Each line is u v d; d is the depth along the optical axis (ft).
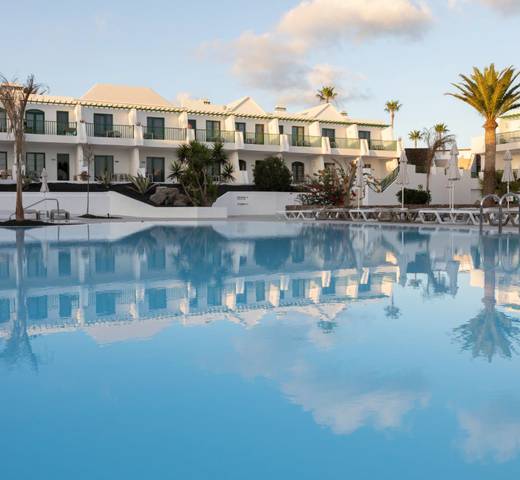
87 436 8.53
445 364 11.85
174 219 94.32
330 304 18.63
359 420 9.00
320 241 46.09
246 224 76.84
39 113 115.85
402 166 78.28
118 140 116.78
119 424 8.96
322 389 10.42
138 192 106.63
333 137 146.00
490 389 10.36
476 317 16.42
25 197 96.78
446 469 7.43
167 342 13.83
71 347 13.43
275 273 26.78
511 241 43.32
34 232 57.82
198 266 29.84
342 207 95.61
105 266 30.04
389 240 45.70
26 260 32.78
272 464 7.62
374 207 88.07
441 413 9.24
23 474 7.39
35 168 115.03
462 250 36.70
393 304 18.51
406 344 13.50
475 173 134.41
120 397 10.11
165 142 121.90
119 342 13.87
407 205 95.30
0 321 16.31
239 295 20.59
